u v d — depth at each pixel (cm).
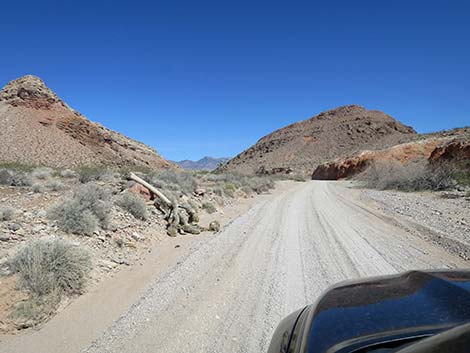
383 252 767
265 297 521
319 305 251
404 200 1762
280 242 884
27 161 6494
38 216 770
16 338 410
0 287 475
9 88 9219
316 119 16712
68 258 543
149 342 397
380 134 13062
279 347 266
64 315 469
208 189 1812
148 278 618
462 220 1101
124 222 894
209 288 563
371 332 191
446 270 274
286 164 12025
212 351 375
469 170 2266
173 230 964
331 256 741
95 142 8862
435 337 153
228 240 909
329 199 2012
